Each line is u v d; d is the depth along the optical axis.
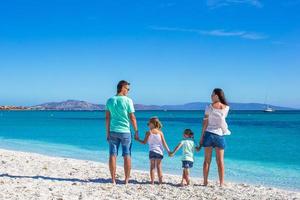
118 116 9.48
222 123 9.48
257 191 9.34
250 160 18.95
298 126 56.59
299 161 18.52
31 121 77.56
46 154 20.23
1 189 8.41
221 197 8.49
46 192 8.32
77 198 7.92
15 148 23.55
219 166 9.68
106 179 10.45
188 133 9.90
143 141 9.92
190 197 8.42
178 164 16.05
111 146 9.62
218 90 9.48
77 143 27.22
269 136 36.31
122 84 9.57
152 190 9.05
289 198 8.66
